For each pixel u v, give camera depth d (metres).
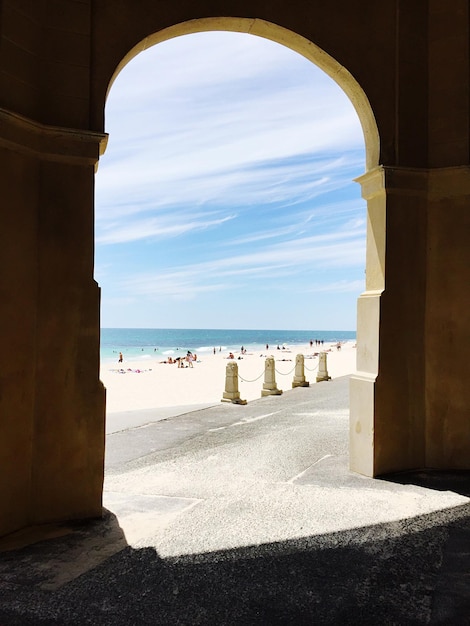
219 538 4.41
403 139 6.25
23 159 4.64
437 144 6.33
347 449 7.62
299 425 9.59
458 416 6.33
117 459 7.20
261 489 5.73
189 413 11.23
